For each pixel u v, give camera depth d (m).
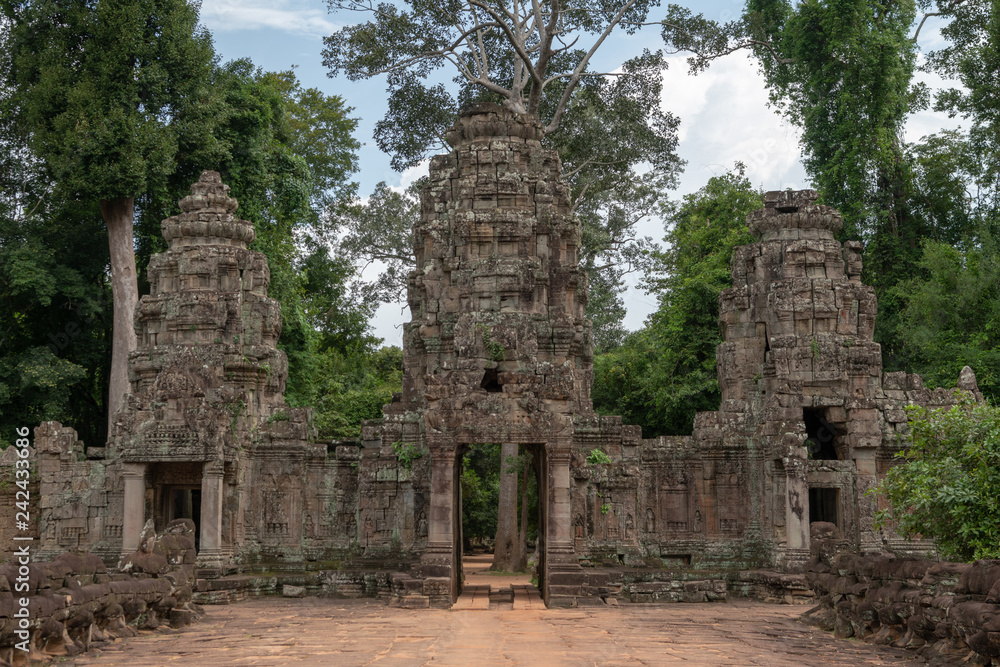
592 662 14.23
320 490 30.83
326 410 47.34
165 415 27.92
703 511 30.59
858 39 44.06
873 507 28.34
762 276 31.19
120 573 19.59
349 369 54.59
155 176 37.62
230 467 28.89
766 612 22.95
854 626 17.48
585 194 50.62
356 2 41.25
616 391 47.41
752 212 32.09
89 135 36.75
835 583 18.75
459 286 30.08
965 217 45.06
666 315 47.91
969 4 44.06
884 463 29.33
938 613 14.59
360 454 30.72
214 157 40.00
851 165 44.03
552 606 22.77
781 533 28.80
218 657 15.17
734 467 30.50
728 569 29.03
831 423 29.55
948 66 44.88
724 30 42.00
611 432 30.39
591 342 31.53
